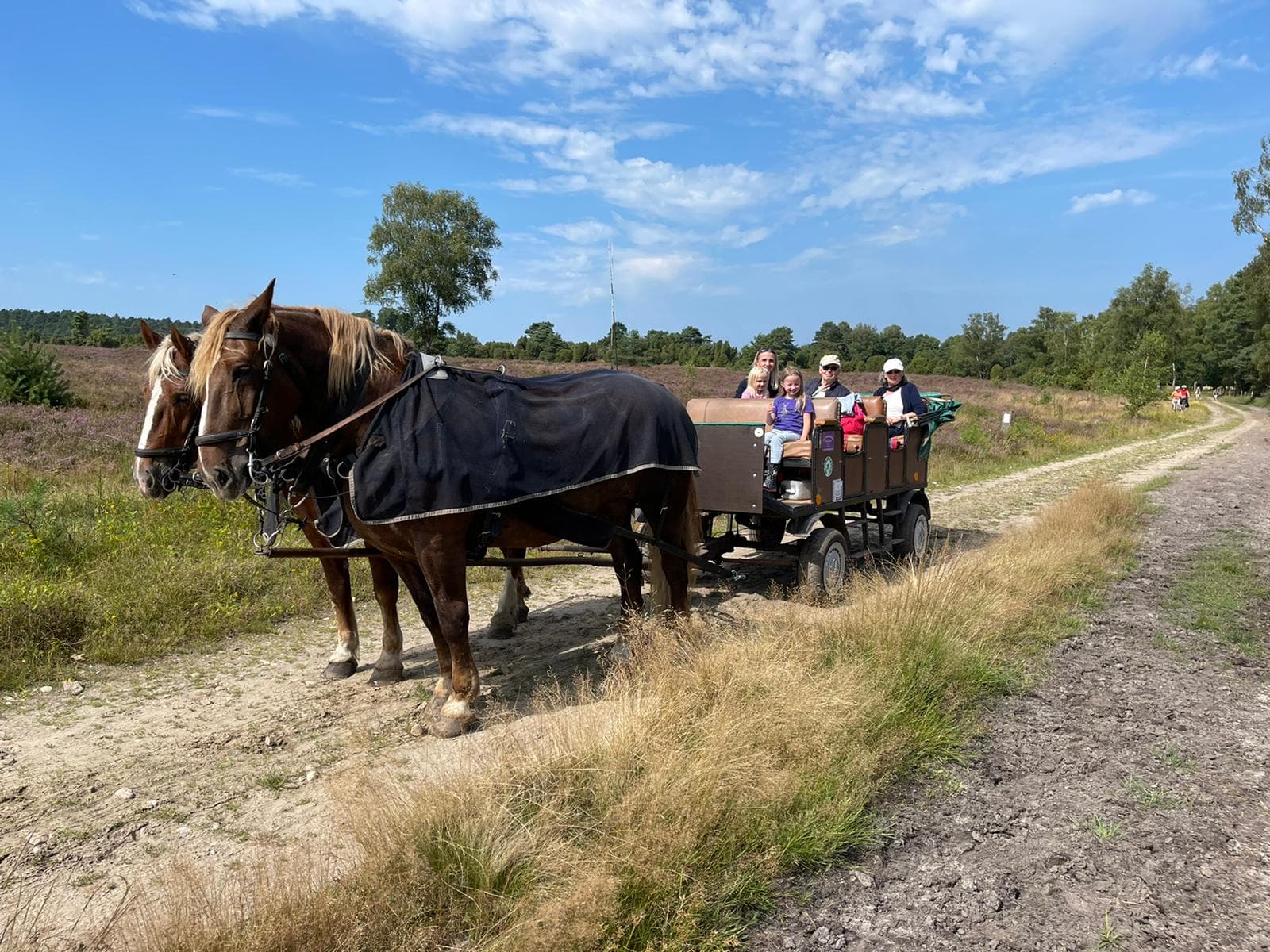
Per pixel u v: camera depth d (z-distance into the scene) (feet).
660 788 10.61
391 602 17.67
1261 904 10.04
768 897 10.00
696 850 10.15
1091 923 9.64
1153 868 10.79
